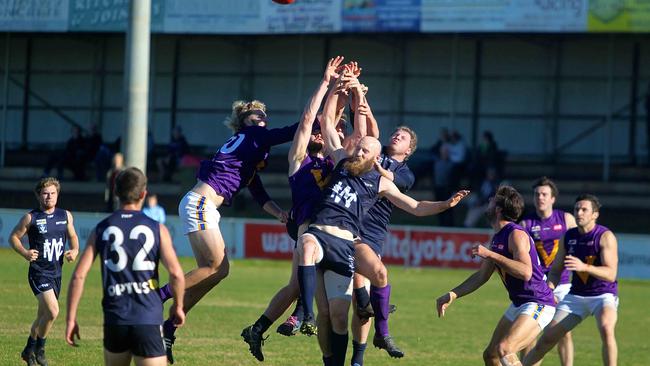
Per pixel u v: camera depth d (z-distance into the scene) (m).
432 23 84.12
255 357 30.75
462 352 37.69
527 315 27.48
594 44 100.38
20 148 109.19
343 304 27.78
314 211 27.75
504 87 102.31
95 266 65.75
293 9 86.62
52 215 31.66
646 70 98.81
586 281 30.56
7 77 101.19
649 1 80.62
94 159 96.12
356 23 85.38
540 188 33.28
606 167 92.12
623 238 70.50
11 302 45.25
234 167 29.22
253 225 74.75
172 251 21.73
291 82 105.94
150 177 96.50
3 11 92.19
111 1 89.81
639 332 46.84
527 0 82.81
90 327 38.84
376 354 36.62
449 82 103.12
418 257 73.06
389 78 104.31
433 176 90.12
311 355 35.19
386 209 30.03
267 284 59.56
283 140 29.48
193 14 88.44
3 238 76.25
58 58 109.12
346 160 27.94
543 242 33.19
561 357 32.09
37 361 30.27
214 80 107.31
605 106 100.06
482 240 71.88
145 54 57.66
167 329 28.50
